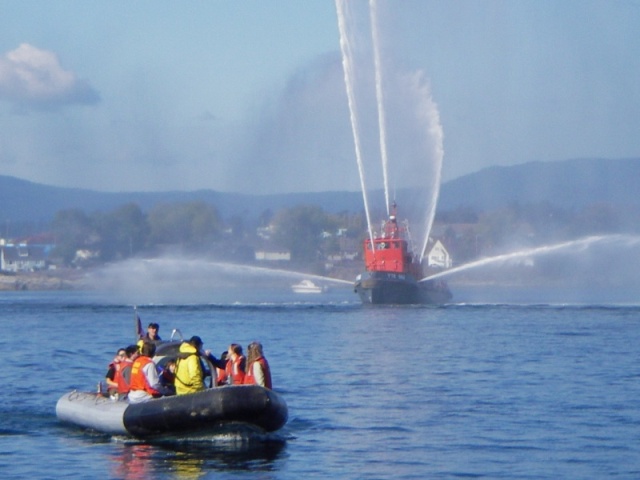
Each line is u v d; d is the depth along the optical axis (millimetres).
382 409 52531
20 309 149625
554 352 82562
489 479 37250
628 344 89312
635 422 48062
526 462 39812
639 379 64312
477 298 195250
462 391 59094
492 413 51000
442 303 154375
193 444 43500
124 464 39781
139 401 44719
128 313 137625
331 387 61156
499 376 66375
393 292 141625
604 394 57469
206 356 46250
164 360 47438
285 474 38062
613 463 39500
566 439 44062
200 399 42594
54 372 70438
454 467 39094
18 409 53219
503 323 116000
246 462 39938
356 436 45125
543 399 55656
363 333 102312
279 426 43688
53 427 47812
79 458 40938
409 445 43125
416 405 53812
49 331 108688
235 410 42281
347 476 37781
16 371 71125
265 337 97812
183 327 110750
